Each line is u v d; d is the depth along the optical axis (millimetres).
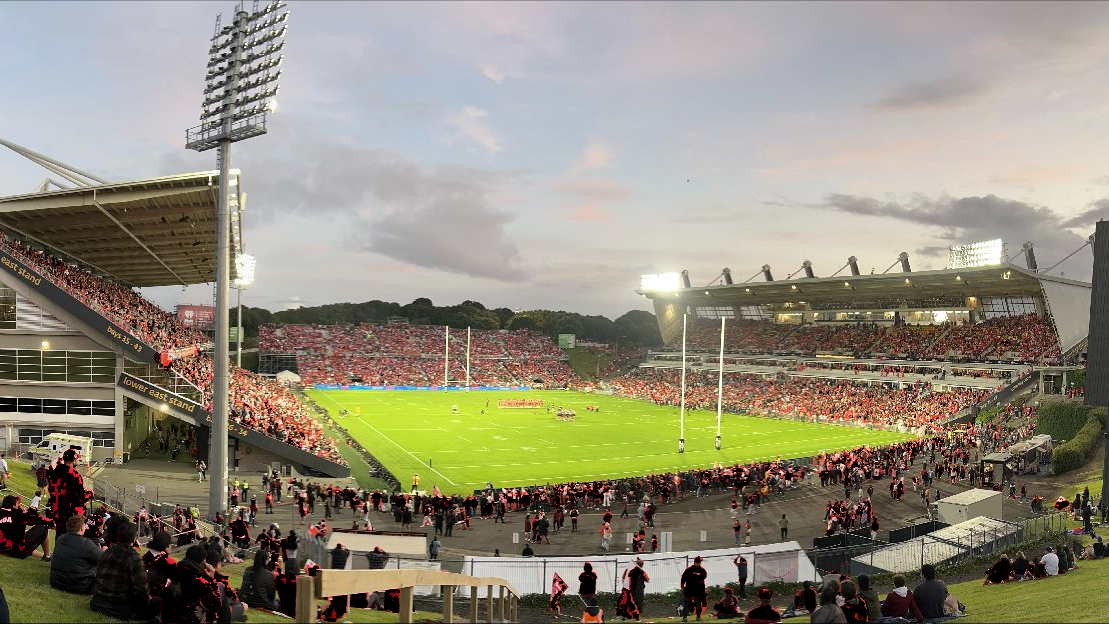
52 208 52406
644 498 47844
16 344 56812
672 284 153250
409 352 176750
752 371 139750
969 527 35938
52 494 14812
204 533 30562
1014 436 76562
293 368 162500
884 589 29641
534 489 50656
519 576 28953
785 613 24641
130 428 61562
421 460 66750
